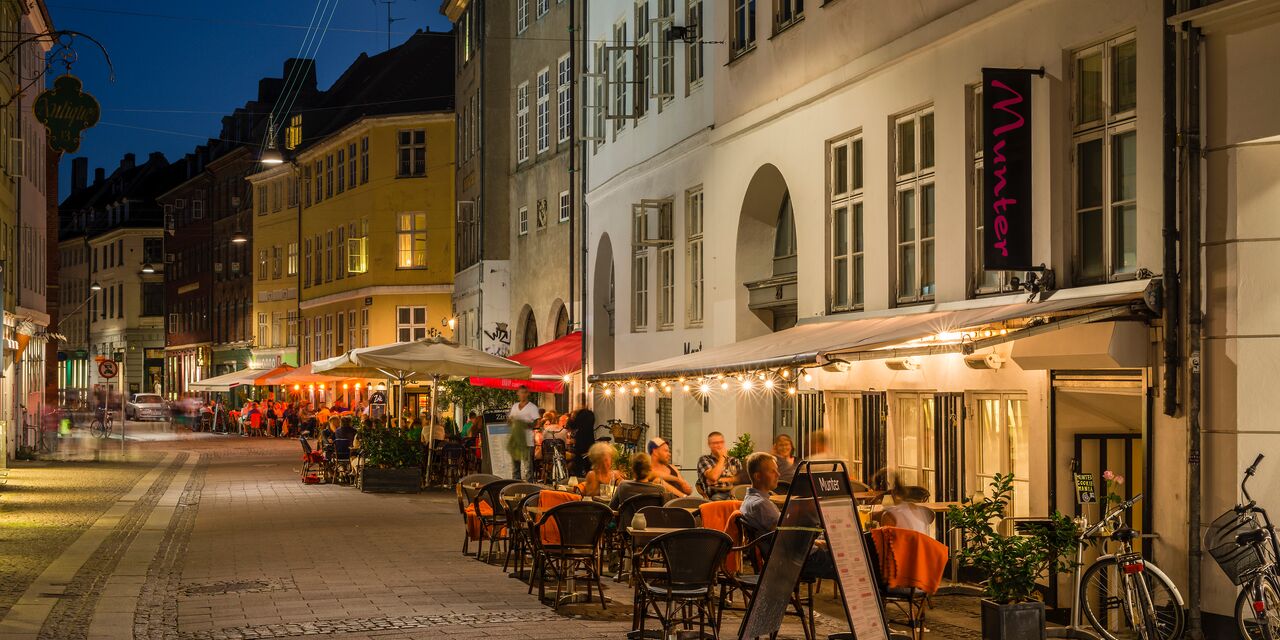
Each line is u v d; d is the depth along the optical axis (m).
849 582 9.46
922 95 15.20
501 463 25.97
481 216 42.34
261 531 19.31
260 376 45.53
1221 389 10.54
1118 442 12.41
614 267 27.47
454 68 55.88
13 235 38.56
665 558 10.38
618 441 25.30
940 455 14.26
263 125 75.75
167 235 91.31
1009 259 12.67
